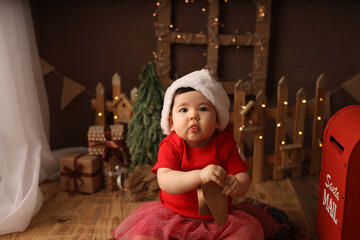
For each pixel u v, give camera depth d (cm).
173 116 164
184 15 295
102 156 255
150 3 296
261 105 270
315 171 297
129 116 277
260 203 219
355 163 148
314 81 312
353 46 306
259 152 276
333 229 166
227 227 168
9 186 218
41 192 246
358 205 152
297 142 285
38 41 296
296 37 305
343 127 163
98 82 309
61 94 310
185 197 169
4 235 198
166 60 297
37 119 261
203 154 168
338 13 301
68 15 296
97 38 301
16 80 230
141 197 247
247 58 305
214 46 295
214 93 163
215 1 288
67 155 261
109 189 263
